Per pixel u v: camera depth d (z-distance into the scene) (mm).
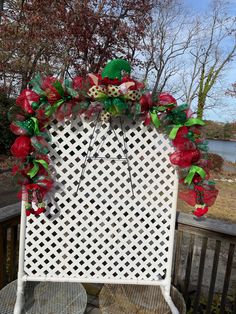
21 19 7895
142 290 2127
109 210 1913
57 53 8000
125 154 1852
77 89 1700
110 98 1673
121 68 1819
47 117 1724
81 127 1807
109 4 8938
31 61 8836
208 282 3229
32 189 1687
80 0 7785
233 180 10906
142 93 1733
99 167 1857
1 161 8453
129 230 1951
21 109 1726
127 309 1919
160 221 1961
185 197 1871
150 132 1854
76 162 1843
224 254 4090
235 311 2270
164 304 1986
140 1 9547
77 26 7809
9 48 7918
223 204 7109
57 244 1922
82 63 8469
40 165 1711
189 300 2678
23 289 1940
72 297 2004
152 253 1992
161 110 1754
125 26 9242
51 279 1927
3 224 2080
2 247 2094
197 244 4332
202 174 1732
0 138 9594
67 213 1904
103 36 8711
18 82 9836
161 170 1919
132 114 1771
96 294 2518
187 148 1731
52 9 7711
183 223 2273
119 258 1973
